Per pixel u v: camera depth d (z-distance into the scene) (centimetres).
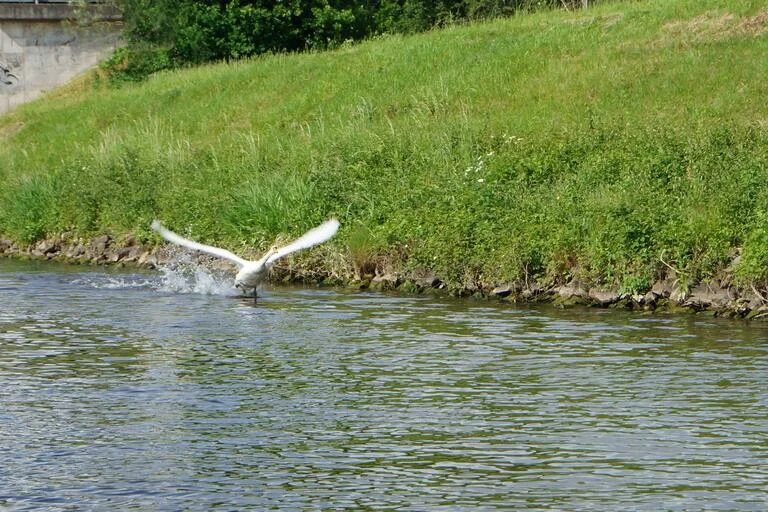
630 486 880
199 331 1536
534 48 3069
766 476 900
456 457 955
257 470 928
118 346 1428
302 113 3177
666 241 1733
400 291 1945
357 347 1410
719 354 1344
